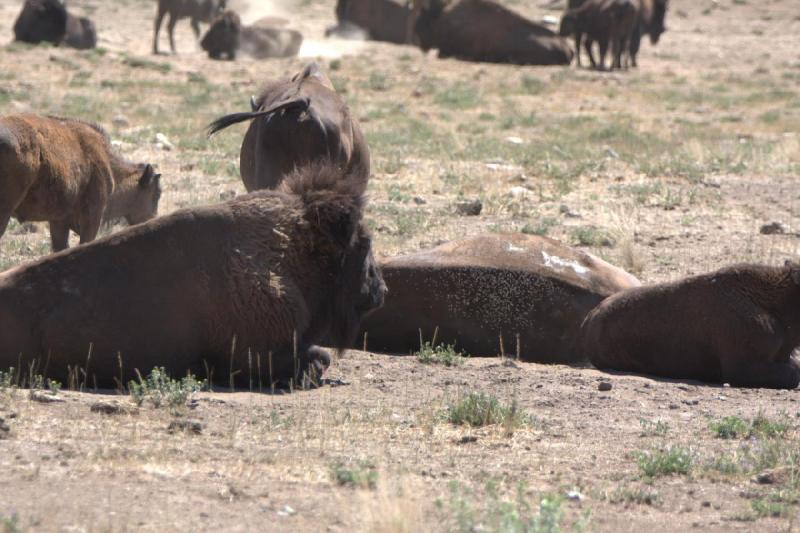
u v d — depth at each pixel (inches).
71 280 1211.2
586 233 2316.7
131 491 882.8
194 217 1240.2
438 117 4195.4
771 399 1342.3
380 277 1322.6
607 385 1349.7
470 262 1536.7
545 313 1531.7
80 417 1084.5
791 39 7514.8
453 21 5994.1
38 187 1700.3
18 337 1195.3
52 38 5551.2
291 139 1717.5
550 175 3024.1
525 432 1135.6
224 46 5541.3
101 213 1822.1
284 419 1126.4
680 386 1393.9
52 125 1732.3
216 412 1138.7
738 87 5393.7
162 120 3708.2
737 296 1432.1
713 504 935.7
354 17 6845.5
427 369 1424.7
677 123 4276.6
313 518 849.5
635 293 1489.9
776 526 888.3
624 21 5816.9
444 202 2679.6
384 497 828.6
